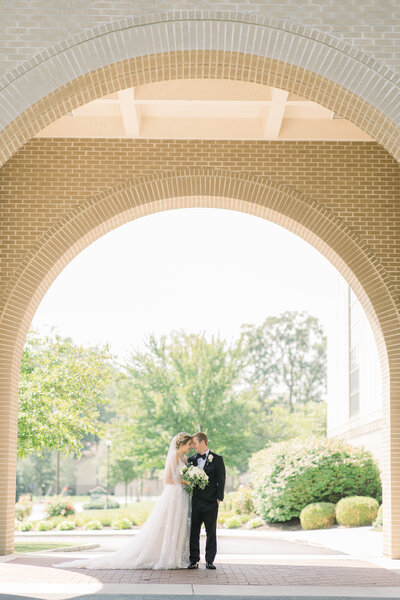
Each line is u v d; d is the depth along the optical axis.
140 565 10.41
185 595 7.95
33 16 9.41
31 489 77.00
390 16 9.45
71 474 74.50
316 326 73.75
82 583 8.84
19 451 16.64
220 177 13.48
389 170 13.48
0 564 10.86
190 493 10.45
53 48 9.36
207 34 9.37
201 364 32.91
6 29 9.39
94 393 17.61
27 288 13.27
